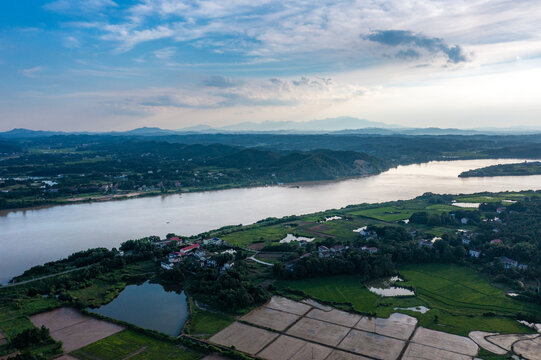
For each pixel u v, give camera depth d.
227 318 129.62
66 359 106.75
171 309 140.00
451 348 109.19
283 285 156.00
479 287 151.88
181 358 106.88
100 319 130.38
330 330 120.25
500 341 113.00
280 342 113.56
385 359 104.19
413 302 139.88
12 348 111.25
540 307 133.75
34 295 148.38
